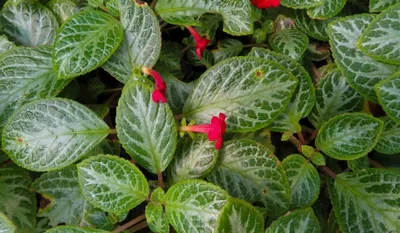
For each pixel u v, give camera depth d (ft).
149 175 1.36
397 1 1.34
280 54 1.29
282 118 1.31
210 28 1.47
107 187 1.13
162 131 1.14
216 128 1.09
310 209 1.08
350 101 1.33
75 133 1.17
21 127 1.15
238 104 1.21
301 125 1.40
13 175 1.25
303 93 1.28
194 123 1.19
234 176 1.20
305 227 1.07
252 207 1.02
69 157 1.16
